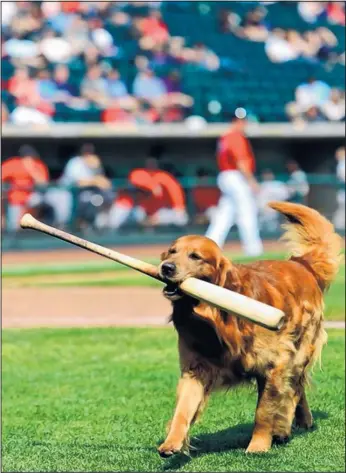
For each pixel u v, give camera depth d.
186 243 7.92
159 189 29.80
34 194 28.62
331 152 33.59
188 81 33.44
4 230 28.61
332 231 9.59
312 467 8.01
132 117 31.67
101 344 14.38
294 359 8.60
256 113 33.97
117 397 10.98
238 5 35.31
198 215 30.31
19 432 9.50
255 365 8.23
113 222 29.25
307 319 8.84
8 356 13.55
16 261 26.41
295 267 9.07
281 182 31.11
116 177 31.92
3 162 29.47
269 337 8.23
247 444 8.79
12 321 16.55
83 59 32.44
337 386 11.30
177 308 7.97
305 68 35.12
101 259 26.73
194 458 8.27
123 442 9.02
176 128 31.38
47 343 14.50
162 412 10.18
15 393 11.34
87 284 21.36
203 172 32.59
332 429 9.41
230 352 7.99
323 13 36.41
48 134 30.45
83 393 11.26
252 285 8.23
